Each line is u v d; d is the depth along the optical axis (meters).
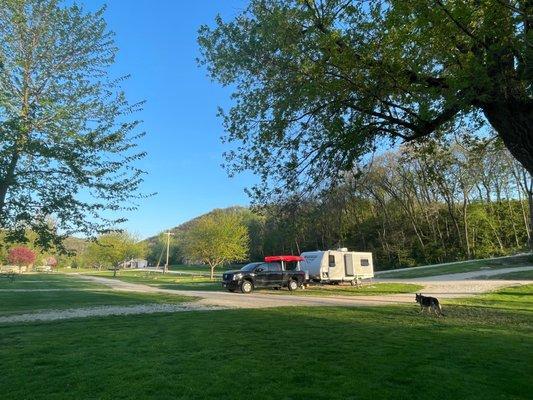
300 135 9.24
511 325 12.28
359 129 8.49
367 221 60.81
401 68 7.73
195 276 59.03
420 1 7.11
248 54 8.88
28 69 10.27
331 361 7.73
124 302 20.89
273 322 12.69
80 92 10.63
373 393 5.95
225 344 9.32
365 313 14.91
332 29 8.15
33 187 9.88
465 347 8.99
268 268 29.23
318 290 28.98
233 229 52.81
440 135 10.23
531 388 6.25
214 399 5.73
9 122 9.20
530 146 7.19
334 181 9.19
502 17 6.82
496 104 7.39
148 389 6.13
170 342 9.58
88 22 10.86
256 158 9.47
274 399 5.72
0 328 12.09
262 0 9.02
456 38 7.45
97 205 10.67
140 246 67.12
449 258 55.06
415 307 16.97
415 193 54.88
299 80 8.67
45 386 6.34
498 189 51.22
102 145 10.50
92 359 7.96
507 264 39.50
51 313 16.31
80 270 109.88
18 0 9.86
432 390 6.11
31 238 10.23
